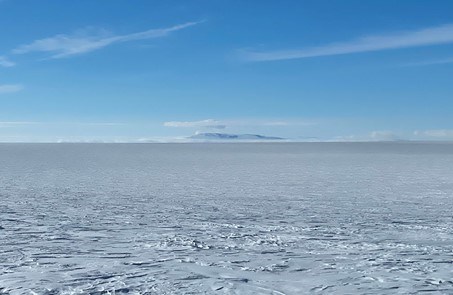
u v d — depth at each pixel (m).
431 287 5.86
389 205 14.80
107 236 9.30
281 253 7.85
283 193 18.36
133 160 44.09
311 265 7.01
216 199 16.30
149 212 12.98
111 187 20.42
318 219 11.88
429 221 11.55
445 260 7.36
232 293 5.58
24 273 6.38
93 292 5.53
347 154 58.72
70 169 31.58
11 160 42.16
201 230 10.09
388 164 38.69
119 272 6.48
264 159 46.91
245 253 7.83
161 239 9.02
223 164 38.53
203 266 6.89
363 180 24.23
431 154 57.88
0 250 7.89
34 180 23.47
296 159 46.88
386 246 8.48
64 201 15.37
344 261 7.29
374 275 6.44
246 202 15.44
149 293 5.52
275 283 6.02
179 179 24.72
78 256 7.49
